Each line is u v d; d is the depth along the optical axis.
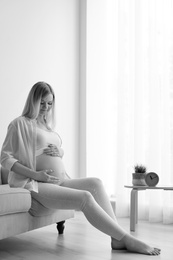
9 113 3.84
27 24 4.04
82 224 3.35
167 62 3.79
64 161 4.30
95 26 4.47
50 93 2.60
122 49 4.13
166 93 3.76
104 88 4.45
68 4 4.43
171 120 3.76
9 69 3.87
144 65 3.98
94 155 4.41
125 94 4.10
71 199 2.31
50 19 4.25
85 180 2.53
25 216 2.38
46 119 2.68
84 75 4.44
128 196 3.98
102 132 4.42
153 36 3.88
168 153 3.72
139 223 3.58
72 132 4.39
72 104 4.41
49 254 2.31
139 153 3.92
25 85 3.99
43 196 2.39
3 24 3.85
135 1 4.00
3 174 3.09
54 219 2.70
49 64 4.21
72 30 4.46
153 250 2.26
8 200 2.20
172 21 3.80
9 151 2.47
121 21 4.15
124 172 4.01
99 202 2.43
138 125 3.93
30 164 2.46
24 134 2.49
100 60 4.46
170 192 3.59
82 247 2.48
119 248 2.34
